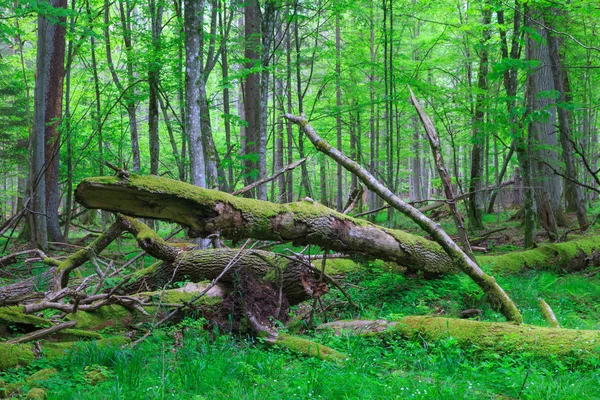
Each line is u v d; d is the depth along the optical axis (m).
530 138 10.86
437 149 6.87
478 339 5.12
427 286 7.72
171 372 4.51
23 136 20.86
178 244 8.86
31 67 20.30
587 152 21.31
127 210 5.20
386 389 3.94
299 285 6.77
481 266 8.43
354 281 8.16
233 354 5.19
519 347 4.88
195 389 4.16
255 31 15.18
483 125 10.77
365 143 25.39
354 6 14.42
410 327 5.59
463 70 15.46
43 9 10.28
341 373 4.37
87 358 4.86
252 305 6.17
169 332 5.78
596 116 22.53
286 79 15.97
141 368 4.64
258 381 4.23
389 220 14.70
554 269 9.45
